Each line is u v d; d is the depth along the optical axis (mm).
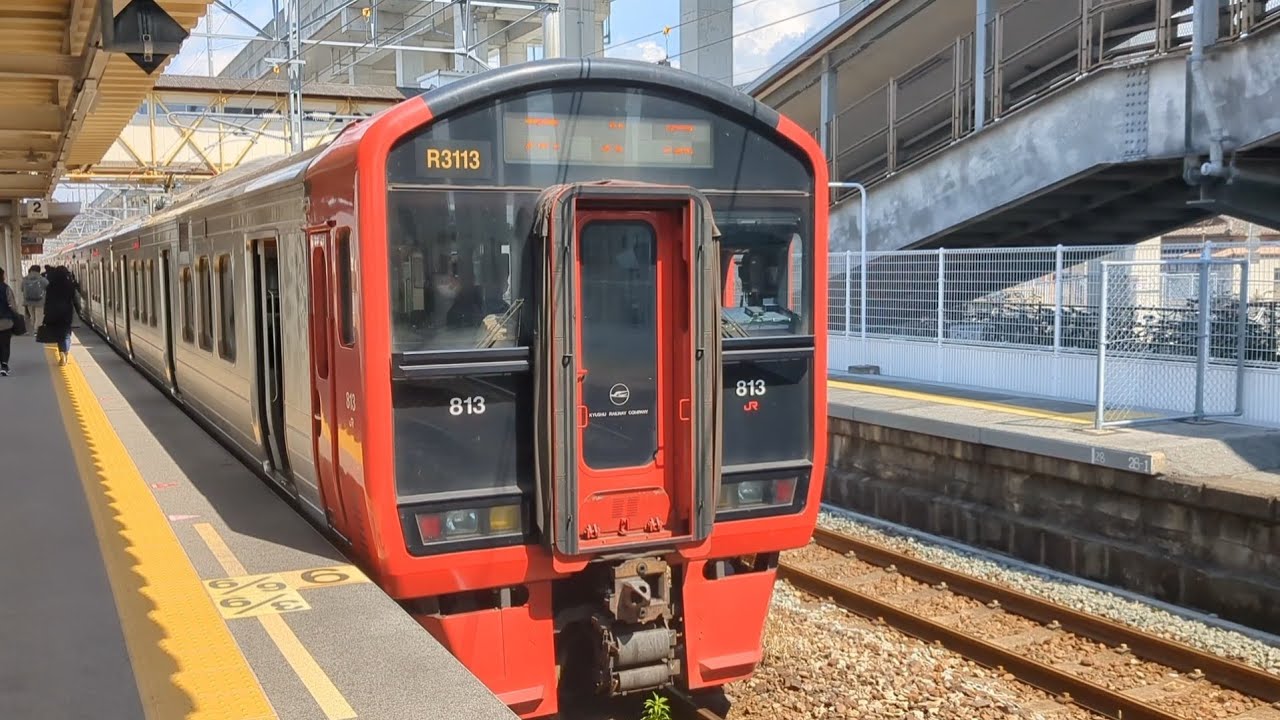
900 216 17641
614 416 5488
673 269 5547
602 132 5566
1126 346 11125
